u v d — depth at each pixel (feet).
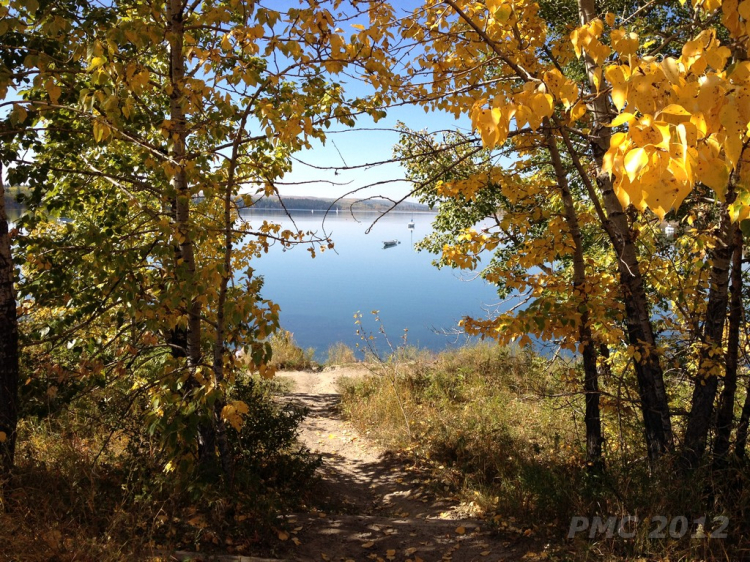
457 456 23.88
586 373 17.78
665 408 14.61
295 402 37.52
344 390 39.01
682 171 3.28
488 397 31.86
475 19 13.29
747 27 4.48
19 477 12.17
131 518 11.76
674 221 15.72
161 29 12.00
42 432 17.76
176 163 12.82
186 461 12.25
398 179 11.89
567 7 20.36
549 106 5.62
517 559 13.51
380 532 16.15
